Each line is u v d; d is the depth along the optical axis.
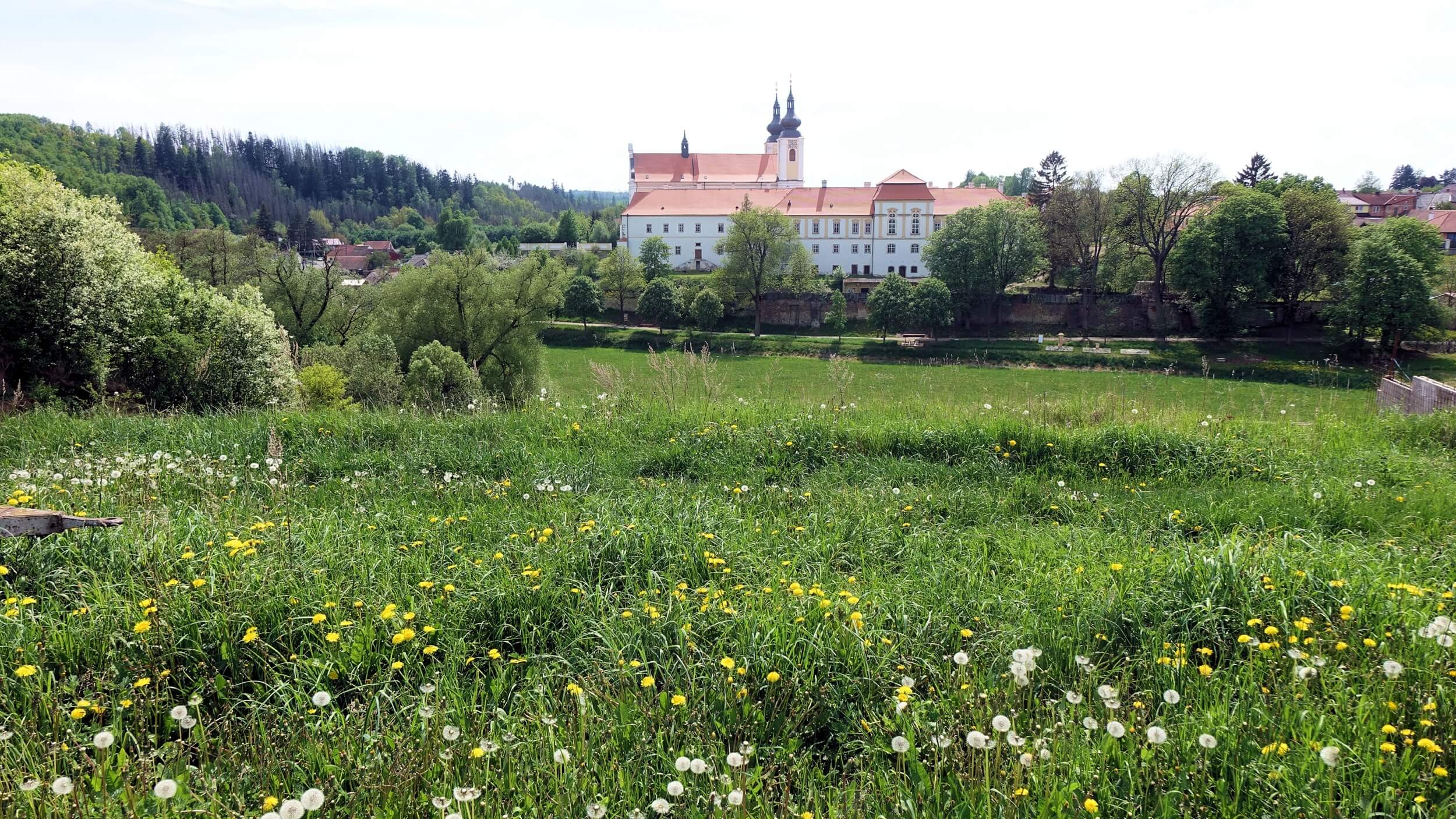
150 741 3.48
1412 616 4.34
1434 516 6.52
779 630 4.19
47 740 3.40
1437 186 180.00
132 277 17.95
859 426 9.45
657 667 4.07
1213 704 3.72
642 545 5.44
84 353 16.06
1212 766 3.33
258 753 3.37
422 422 9.67
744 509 6.82
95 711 3.61
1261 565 4.84
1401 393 13.76
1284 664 4.05
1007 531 6.44
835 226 96.88
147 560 4.73
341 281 44.16
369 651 4.13
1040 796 3.07
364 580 4.80
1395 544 5.92
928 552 5.93
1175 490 7.56
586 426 9.57
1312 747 3.28
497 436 9.24
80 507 6.02
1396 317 47.62
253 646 4.11
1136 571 5.13
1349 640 4.21
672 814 3.12
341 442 8.86
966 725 3.62
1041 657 4.21
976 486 7.77
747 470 8.05
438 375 29.08
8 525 4.61
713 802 3.03
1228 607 4.54
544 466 7.87
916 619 4.64
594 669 4.08
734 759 3.09
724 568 5.27
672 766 3.36
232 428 9.18
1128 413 10.85
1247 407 12.91
